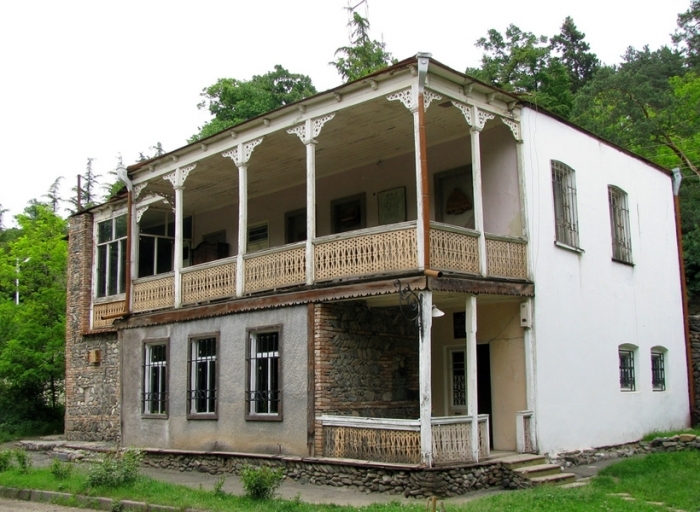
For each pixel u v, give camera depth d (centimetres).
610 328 1664
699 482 1251
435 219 1614
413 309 1237
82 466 1577
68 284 2317
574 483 1273
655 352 1869
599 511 984
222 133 1620
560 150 1584
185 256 2281
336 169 1831
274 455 1409
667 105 3045
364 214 1770
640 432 1709
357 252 1329
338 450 1315
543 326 1448
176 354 1714
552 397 1445
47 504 1191
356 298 1328
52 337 2705
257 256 1536
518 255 1430
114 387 2075
